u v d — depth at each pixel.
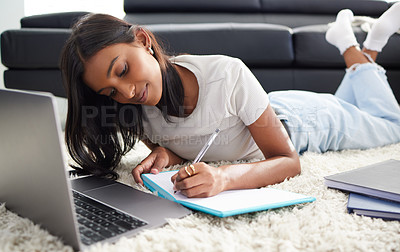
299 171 1.07
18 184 0.70
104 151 1.13
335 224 0.73
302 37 2.26
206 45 2.17
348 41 1.78
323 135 1.40
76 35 0.88
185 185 0.80
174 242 0.63
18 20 3.43
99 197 0.82
